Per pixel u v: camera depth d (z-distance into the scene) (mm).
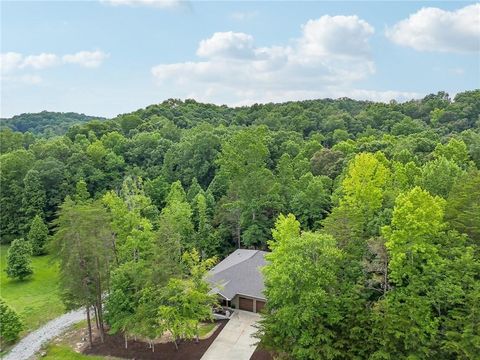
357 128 106000
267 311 28781
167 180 72625
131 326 31062
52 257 35031
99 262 33406
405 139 69688
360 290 26734
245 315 38469
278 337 26594
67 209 32219
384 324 23547
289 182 56594
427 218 25969
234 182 56312
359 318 24531
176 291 30406
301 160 67750
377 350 24000
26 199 62312
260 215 52156
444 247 26641
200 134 74688
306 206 51062
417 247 24672
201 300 31062
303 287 25875
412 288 24438
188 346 33219
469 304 22844
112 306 32250
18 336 37438
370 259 28609
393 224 26625
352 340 24922
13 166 65812
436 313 24828
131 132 96875
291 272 25891
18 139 88438
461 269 24516
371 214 36719
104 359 32188
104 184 72188
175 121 116750
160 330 30047
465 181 34062
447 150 56469
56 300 44656
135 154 79812
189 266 33156
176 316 29766
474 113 109000
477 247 26359
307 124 107562
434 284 24719
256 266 42156
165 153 77500
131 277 33312
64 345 35219
